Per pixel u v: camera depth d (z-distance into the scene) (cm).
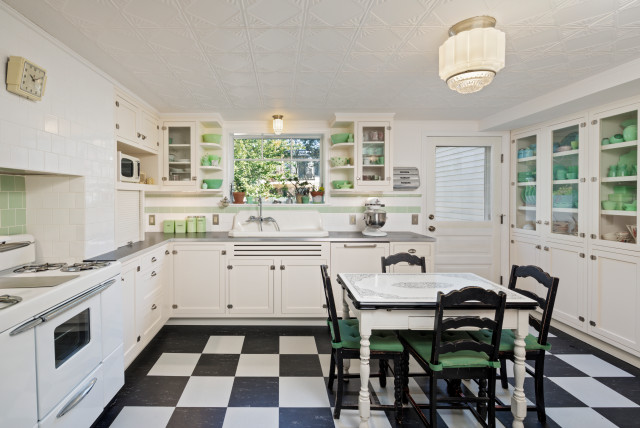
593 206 288
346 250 334
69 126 204
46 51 184
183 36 189
